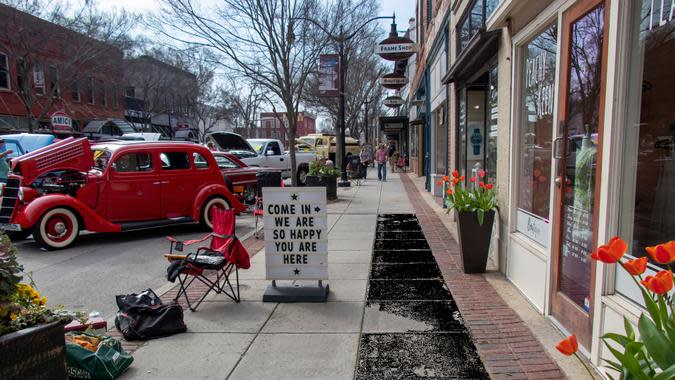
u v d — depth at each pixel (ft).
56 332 9.54
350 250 24.31
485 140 29.89
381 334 13.75
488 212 19.04
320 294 16.65
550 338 13.00
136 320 13.97
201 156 33.99
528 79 17.15
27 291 9.91
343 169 60.80
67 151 27.91
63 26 65.62
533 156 16.56
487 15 22.29
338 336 13.71
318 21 42.06
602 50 10.97
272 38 39.09
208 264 15.78
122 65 87.20
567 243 13.12
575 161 12.71
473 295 16.71
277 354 12.71
